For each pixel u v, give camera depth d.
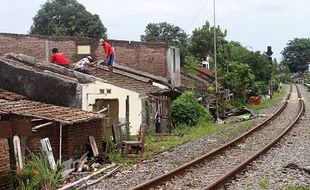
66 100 21.34
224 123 32.88
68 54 37.88
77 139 17.41
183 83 46.91
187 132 28.05
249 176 13.38
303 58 185.00
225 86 49.69
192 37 77.88
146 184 11.88
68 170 15.29
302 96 76.88
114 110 26.20
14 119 14.32
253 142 21.62
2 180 12.80
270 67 71.00
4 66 21.56
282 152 18.17
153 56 38.22
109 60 29.30
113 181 13.48
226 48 55.94
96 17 66.50
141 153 19.00
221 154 18.08
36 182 12.71
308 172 14.19
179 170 13.98
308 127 27.81
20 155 13.36
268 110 44.25
